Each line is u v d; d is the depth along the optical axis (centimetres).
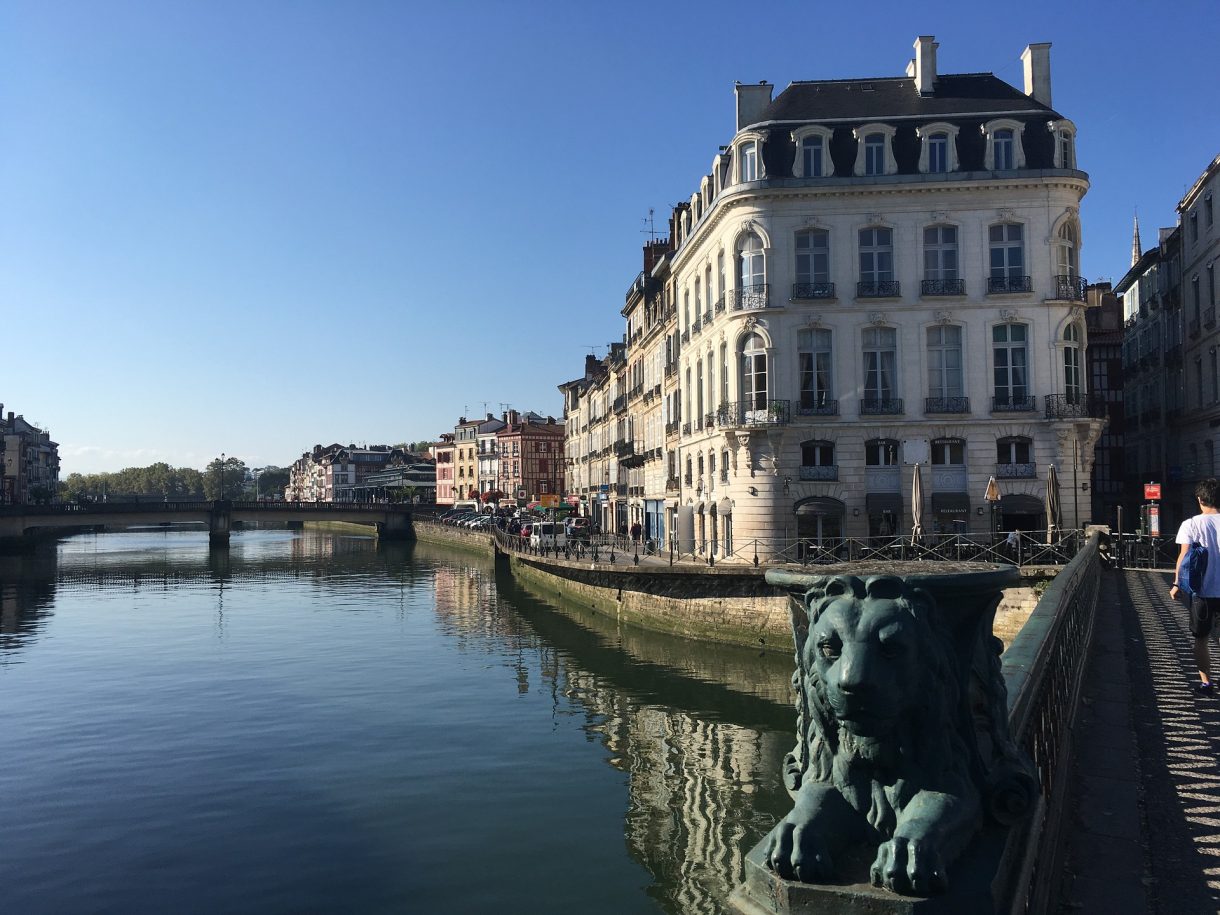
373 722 2117
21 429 13750
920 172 3378
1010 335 3372
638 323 5903
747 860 263
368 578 5838
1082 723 757
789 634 2673
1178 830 505
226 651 3109
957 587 277
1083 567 1245
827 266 3447
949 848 247
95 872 1312
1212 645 1151
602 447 7456
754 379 3456
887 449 3409
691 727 2033
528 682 2525
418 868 1309
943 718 266
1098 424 3319
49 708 2292
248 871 1309
